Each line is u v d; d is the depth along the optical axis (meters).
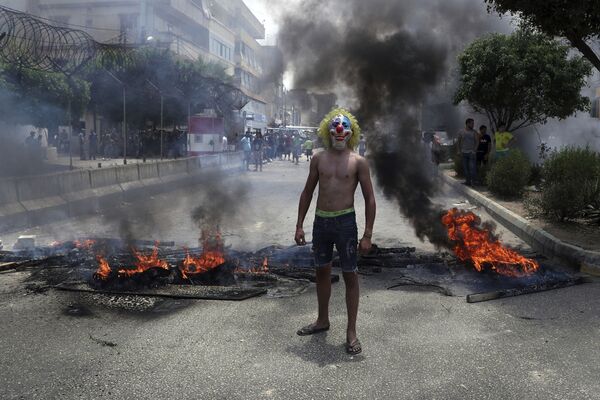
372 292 5.50
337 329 4.39
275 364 3.70
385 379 3.47
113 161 24.16
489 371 3.59
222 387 3.36
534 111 17.12
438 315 4.75
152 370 3.61
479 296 5.17
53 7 31.16
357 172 4.14
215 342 4.10
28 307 4.96
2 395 3.25
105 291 5.41
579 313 4.81
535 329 4.41
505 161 12.75
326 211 4.12
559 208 8.81
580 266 6.35
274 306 5.00
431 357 3.82
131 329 4.39
